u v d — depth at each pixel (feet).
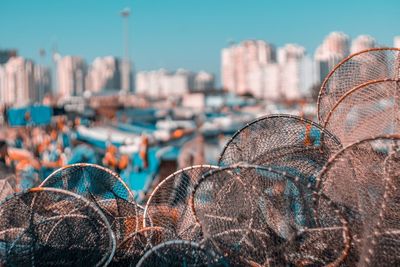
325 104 20.51
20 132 73.51
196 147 55.72
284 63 425.69
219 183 14.70
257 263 14.06
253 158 16.96
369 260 12.55
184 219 16.60
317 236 13.70
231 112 210.18
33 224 14.58
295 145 16.84
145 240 15.96
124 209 17.74
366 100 19.07
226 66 517.96
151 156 57.16
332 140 16.98
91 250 14.70
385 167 14.08
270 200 14.51
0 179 22.85
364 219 12.98
